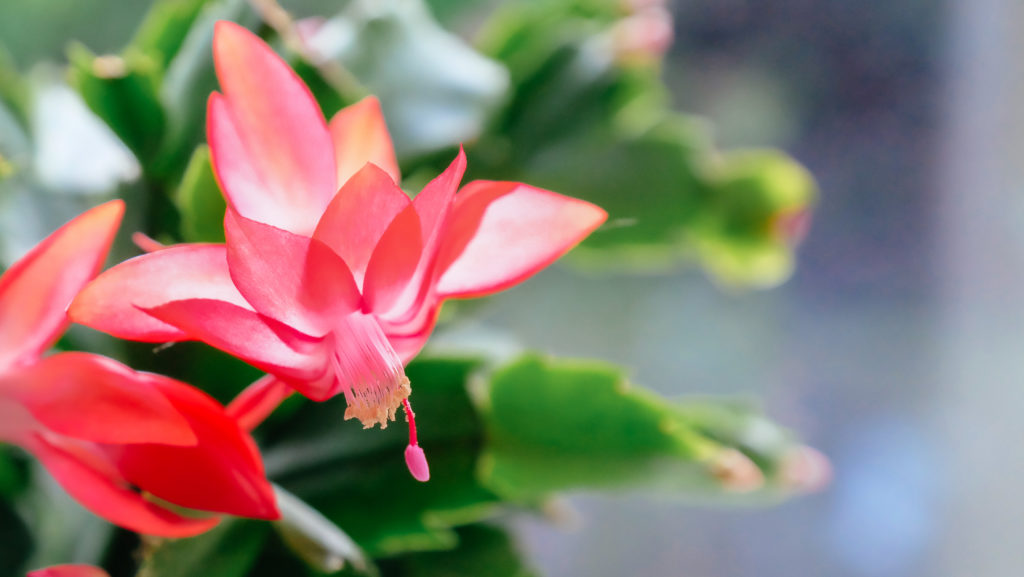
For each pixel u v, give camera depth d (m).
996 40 0.76
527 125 0.45
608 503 0.81
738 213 0.50
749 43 0.80
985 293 0.80
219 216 0.35
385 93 0.39
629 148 0.47
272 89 0.32
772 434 0.38
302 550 0.33
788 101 0.81
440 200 0.30
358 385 0.31
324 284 0.30
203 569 0.34
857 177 0.81
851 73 0.79
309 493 0.36
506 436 0.36
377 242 0.30
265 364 0.30
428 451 0.36
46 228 0.36
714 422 0.38
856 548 0.78
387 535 0.36
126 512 0.31
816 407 0.81
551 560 0.79
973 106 0.78
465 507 0.37
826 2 0.78
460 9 0.71
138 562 0.35
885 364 0.81
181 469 0.30
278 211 0.31
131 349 0.35
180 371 0.35
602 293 0.83
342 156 0.32
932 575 0.77
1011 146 0.77
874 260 0.81
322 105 0.36
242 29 0.32
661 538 0.80
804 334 0.82
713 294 0.84
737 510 0.81
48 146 0.38
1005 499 0.78
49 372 0.30
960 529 0.78
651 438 0.36
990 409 0.80
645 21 0.48
